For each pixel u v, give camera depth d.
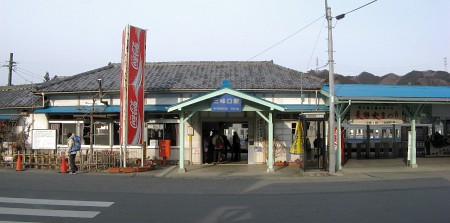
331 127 16.58
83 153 19.03
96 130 20.61
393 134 25.45
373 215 8.30
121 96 17.23
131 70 16.89
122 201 9.98
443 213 8.41
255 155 20.12
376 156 23.30
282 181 14.42
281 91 19.84
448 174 16.03
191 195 11.02
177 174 16.28
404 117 18.77
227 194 11.23
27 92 23.70
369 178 15.11
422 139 26.19
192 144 20.20
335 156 17.28
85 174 15.98
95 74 23.09
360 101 17.31
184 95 20.14
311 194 11.16
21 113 21.12
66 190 11.63
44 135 18.31
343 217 8.15
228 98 16.53
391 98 17.44
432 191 11.49
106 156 17.69
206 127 21.28
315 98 20.09
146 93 20.25
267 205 9.48
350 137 28.23
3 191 11.32
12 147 18.69
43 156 17.83
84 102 20.81
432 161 21.05
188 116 17.19
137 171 16.89
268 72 22.36
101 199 10.23
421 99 17.56
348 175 15.94
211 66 23.88
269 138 17.06
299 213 8.55
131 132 16.98
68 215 8.39
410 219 7.90
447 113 19.84
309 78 21.17
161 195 10.97
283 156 19.91
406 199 10.14
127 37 16.70
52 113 20.78
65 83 21.45
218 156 20.91
